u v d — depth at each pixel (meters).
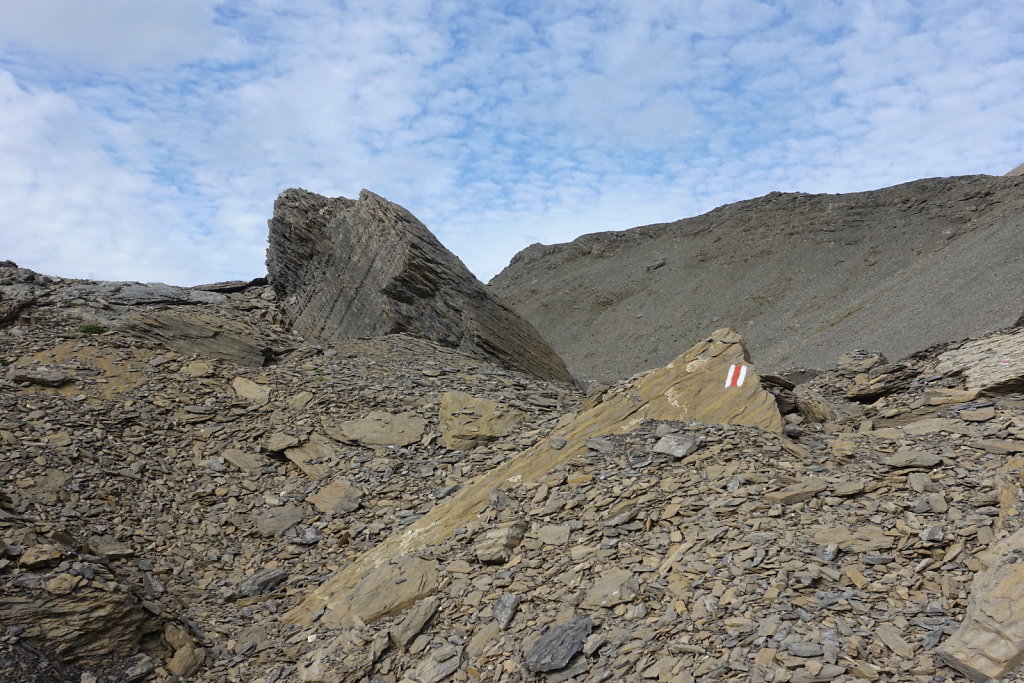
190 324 20.53
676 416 12.43
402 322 23.22
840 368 15.85
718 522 8.74
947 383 12.88
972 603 6.39
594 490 10.45
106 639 8.63
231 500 13.50
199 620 10.00
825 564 7.54
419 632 8.62
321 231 27.36
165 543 11.90
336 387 18.11
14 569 8.88
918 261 92.25
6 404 14.79
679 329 109.25
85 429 14.63
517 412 16.08
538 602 8.39
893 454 9.88
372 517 12.77
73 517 11.62
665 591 7.80
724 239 126.94
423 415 16.41
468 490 12.22
